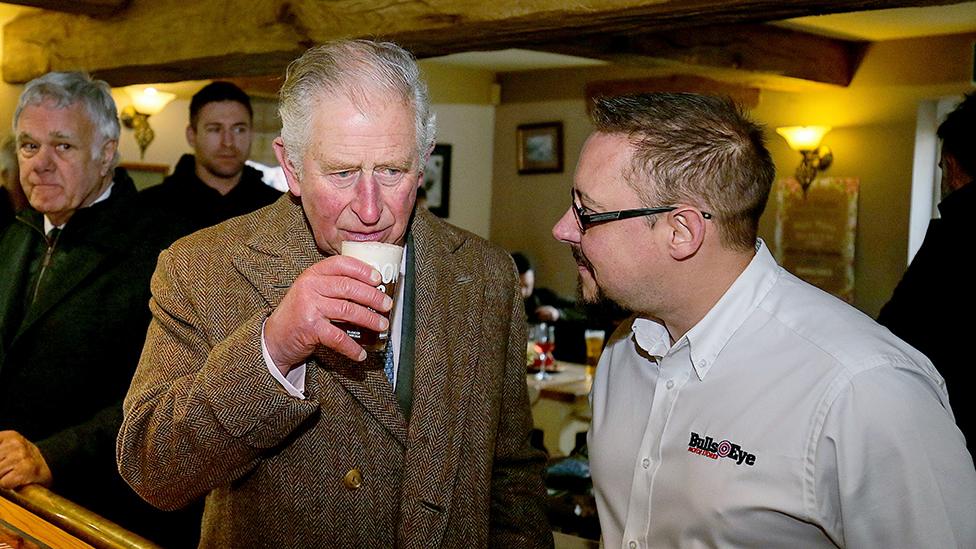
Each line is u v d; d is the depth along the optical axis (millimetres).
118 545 1311
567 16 2773
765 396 1243
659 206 1262
